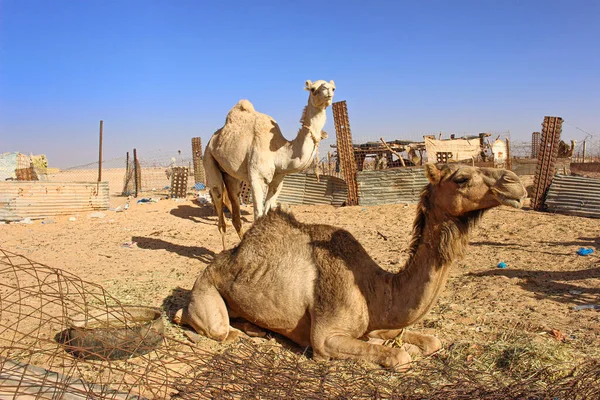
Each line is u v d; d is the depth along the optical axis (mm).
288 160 8422
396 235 11180
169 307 6227
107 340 4121
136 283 7426
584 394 3418
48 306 6234
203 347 4801
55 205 15781
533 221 12406
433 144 23094
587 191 13367
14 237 11945
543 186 14242
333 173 24125
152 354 4559
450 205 3816
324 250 4629
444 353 4641
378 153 27844
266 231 5059
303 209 16438
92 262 9102
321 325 4398
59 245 10859
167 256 9625
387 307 4227
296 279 4621
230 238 11766
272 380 3230
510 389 3314
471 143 23562
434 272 3949
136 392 3814
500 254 8977
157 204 18547
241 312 5027
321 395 3086
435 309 5996
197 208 17344
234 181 9336
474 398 3156
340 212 15281
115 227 13562
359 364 4082
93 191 16719
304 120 8289
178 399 3342
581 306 5922
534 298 6309
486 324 5422
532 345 4617
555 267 7887
